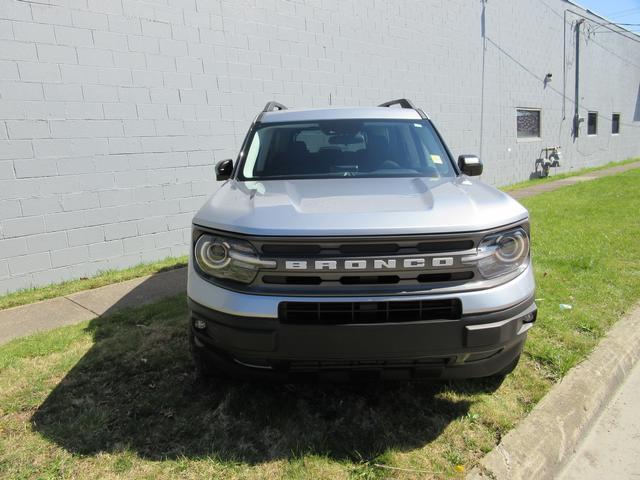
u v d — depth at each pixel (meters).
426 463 2.52
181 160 6.58
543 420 2.86
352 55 8.98
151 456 2.56
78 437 2.71
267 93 7.54
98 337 3.97
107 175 5.91
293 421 2.85
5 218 5.19
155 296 5.04
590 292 4.85
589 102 19.36
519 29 14.30
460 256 2.45
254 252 2.48
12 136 5.15
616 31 20.88
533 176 15.77
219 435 2.72
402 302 2.41
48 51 5.30
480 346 2.48
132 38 5.95
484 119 13.10
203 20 6.62
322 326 2.40
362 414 2.93
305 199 2.82
